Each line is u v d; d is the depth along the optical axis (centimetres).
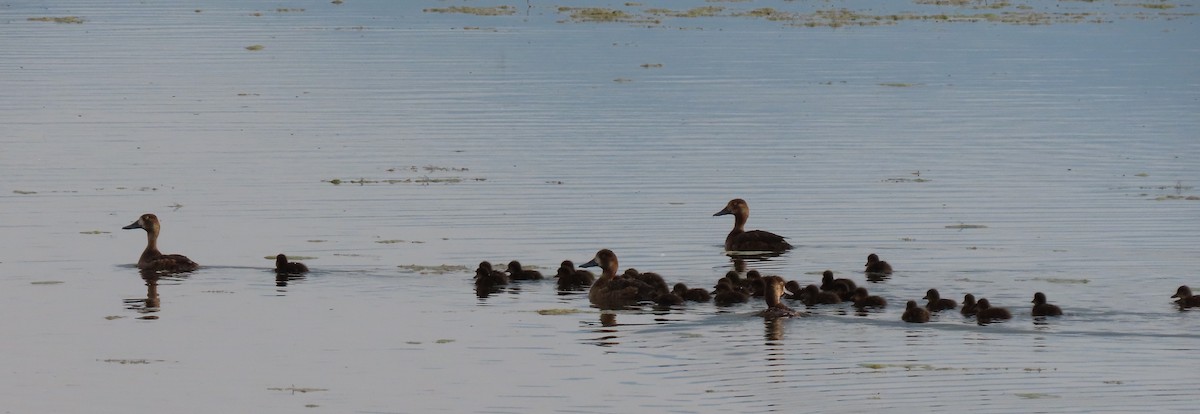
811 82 6750
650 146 4991
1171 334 2597
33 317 2800
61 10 9925
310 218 3800
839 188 4259
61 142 5006
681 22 9562
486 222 3759
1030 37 8838
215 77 6781
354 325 2741
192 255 3353
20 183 4278
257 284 3069
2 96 6084
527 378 2397
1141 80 6850
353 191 4188
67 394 2331
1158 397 2242
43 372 2450
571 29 9075
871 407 2206
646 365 2458
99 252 3388
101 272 3184
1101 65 7450
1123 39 8712
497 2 10888
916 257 3338
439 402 2278
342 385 2373
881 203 4031
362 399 2297
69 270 3206
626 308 2845
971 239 3544
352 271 3183
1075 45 8394
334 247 3444
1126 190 4206
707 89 6456
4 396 2320
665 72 7062
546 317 2788
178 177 4406
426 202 4022
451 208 3938
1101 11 10606
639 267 3278
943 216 3847
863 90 6475
